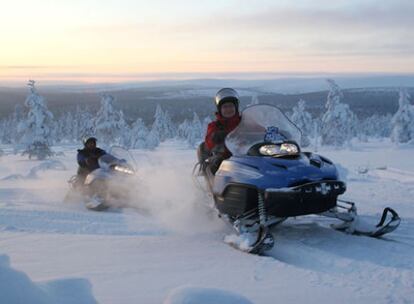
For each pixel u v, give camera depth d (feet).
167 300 6.89
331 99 160.35
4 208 23.61
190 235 18.25
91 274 12.78
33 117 129.39
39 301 6.54
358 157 98.12
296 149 17.44
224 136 20.12
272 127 18.57
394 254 15.16
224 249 16.12
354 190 32.40
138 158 35.19
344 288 11.72
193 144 208.13
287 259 15.28
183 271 13.21
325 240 17.21
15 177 44.60
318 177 16.61
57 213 22.52
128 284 11.82
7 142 294.87
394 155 106.73
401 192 31.22
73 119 314.96
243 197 17.26
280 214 16.66
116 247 16.08
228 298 6.89
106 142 149.18
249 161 17.56
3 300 6.24
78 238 17.42
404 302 10.71
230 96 20.77
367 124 339.36
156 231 18.97
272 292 11.36
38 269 13.30
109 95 152.25
